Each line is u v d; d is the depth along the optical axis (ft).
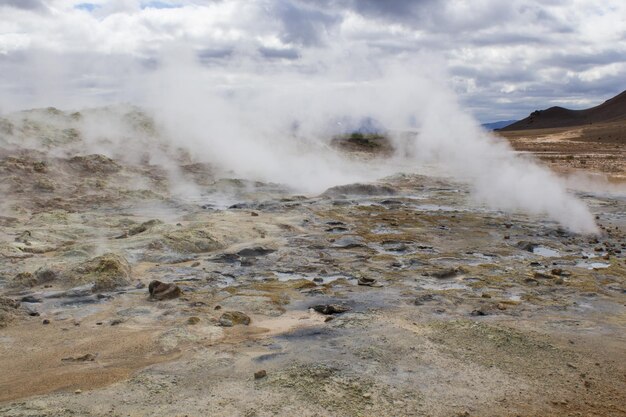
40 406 28.27
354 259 62.03
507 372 32.94
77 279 51.49
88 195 98.68
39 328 41.45
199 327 41.01
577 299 47.55
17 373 33.73
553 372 33.12
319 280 54.24
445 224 81.66
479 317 43.01
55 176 106.83
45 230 70.13
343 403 28.89
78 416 27.37
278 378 31.48
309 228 77.30
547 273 55.52
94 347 37.70
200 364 34.06
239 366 33.50
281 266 59.36
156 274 55.57
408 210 93.76
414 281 53.52
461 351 35.63
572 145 238.07
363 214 88.74
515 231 77.05
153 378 31.96
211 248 64.95
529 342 37.11
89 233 71.87
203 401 29.09
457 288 51.11
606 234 76.28
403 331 38.81
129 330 40.88
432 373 32.50
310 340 37.81
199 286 52.16
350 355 34.73
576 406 29.45
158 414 27.71
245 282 53.78
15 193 96.07
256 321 43.06
